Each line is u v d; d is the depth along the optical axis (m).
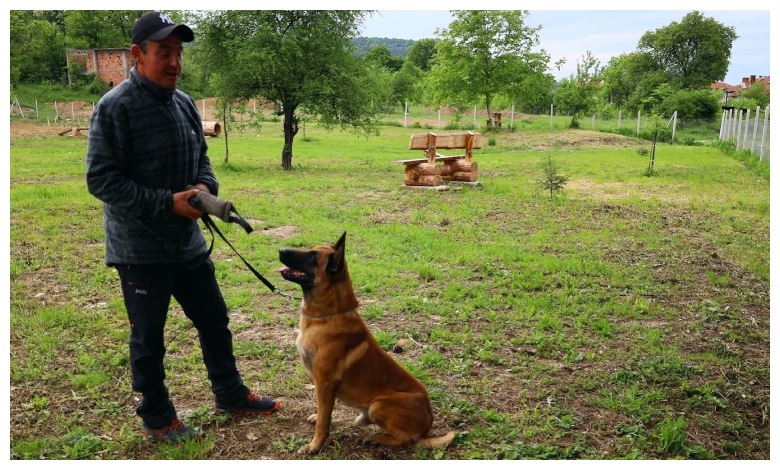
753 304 6.79
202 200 3.46
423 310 6.26
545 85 41.34
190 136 3.70
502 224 10.66
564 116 55.84
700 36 71.50
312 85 19.20
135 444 3.80
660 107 38.03
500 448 3.80
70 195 12.20
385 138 35.09
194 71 24.84
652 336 5.67
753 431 4.14
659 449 3.87
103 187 3.34
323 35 19.56
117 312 5.97
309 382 4.69
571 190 14.98
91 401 4.29
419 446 3.75
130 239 3.58
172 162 3.58
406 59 94.44
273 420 4.12
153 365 3.70
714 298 6.91
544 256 8.45
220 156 22.84
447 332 5.64
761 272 7.92
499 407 4.35
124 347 5.18
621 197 14.07
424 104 64.12
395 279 7.25
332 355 3.66
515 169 19.88
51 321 5.62
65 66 60.44
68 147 23.56
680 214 11.80
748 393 4.64
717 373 4.98
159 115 3.49
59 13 71.31
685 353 5.39
